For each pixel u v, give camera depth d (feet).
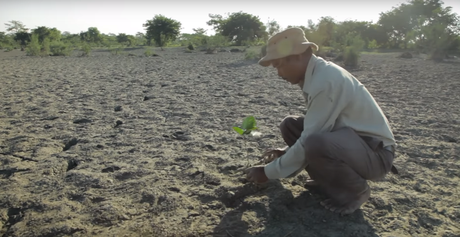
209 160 9.16
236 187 7.35
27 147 10.71
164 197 7.11
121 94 20.25
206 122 13.38
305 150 5.86
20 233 6.07
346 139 5.73
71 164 9.44
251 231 5.99
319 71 5.73
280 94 19.74
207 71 34.32
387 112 15.37
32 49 72.74
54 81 26.63
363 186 6.14
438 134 11.79
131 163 9.08
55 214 6.62
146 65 43.19
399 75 30.99
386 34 125.90
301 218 6.30
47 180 8.09
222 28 165.78
